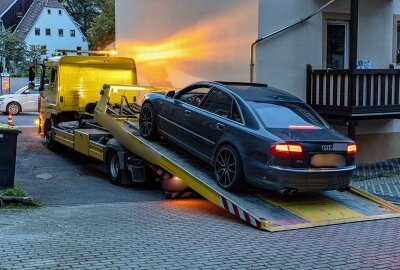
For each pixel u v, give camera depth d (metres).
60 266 5.34
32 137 17.84
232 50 12.98
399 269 5.61
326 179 7.76
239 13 12.62
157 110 10.01
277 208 7.98
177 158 9.36
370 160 14.05
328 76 12.10
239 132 8.11
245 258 5.86
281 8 12.27
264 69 12.19
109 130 11.22
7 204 8.40
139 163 10.12
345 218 7.88
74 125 13.62
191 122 9.14
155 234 6.85
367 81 11.75
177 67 15.42
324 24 12.88
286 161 7.54
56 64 14.50
